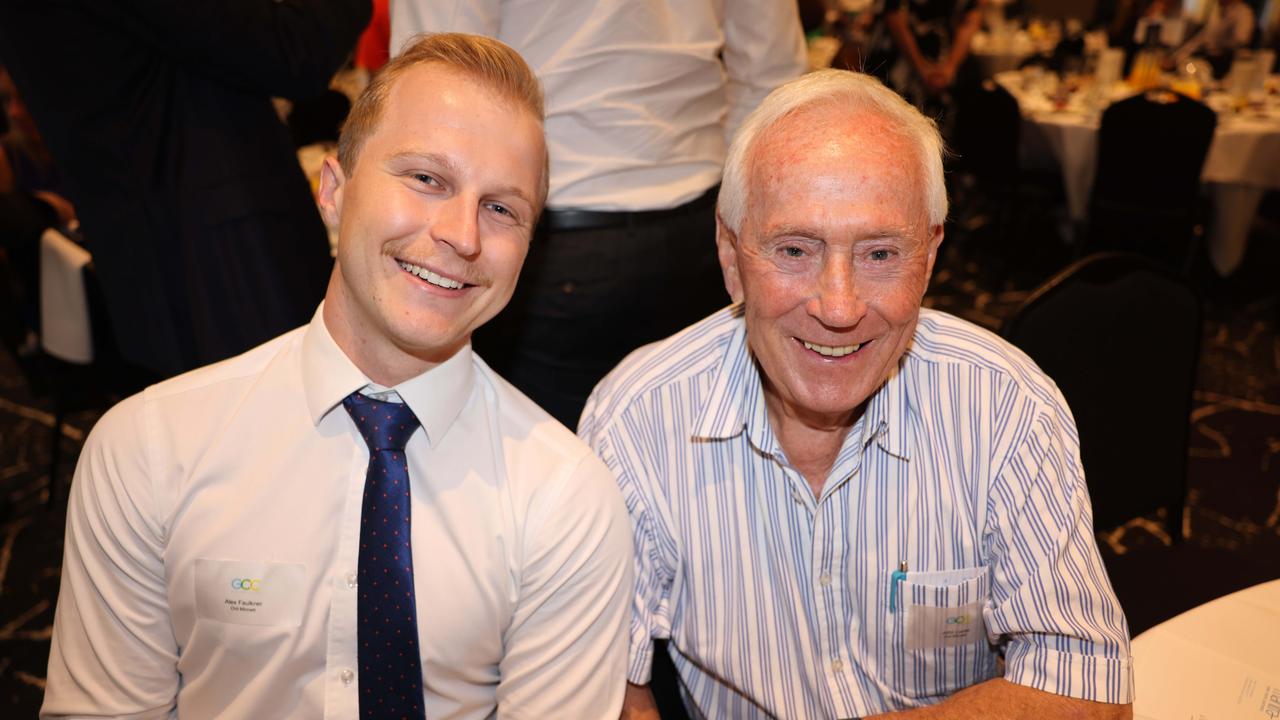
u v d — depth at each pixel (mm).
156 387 1177
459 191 1042
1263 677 1169
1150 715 1132
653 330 2062
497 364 2084
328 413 1140
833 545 1287
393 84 1062
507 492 1173
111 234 2057
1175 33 6531
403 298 1054
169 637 1188
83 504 1142
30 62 1874
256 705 1158
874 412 1253
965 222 5898
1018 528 1243
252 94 2035
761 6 2143
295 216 2129
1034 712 1183
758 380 1289
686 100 1930
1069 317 1797
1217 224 4699
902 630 1315
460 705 1202
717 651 1379
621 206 1886
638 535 1363
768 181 1128
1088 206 4582
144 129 1961
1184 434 2012
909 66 5660
